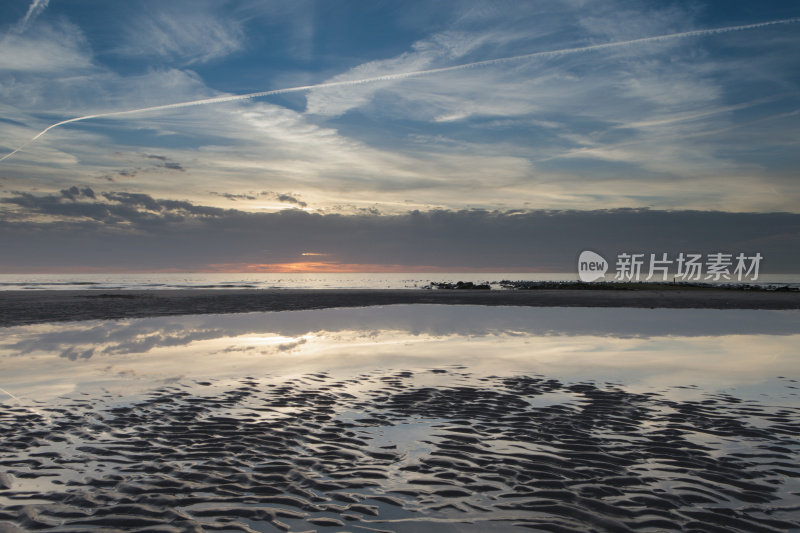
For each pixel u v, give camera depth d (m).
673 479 4.24
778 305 24.77
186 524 3.51
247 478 4.31
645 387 7.64
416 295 34.41
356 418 6.12
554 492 4.01
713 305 24.75
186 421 6.00
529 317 18.34
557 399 6.97
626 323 16.36
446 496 3.96
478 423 5.89
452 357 10.35
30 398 7.07
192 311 20.97
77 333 13.93
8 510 3.72
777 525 3.47
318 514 3.66
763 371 8.79
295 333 14.14
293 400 6.99
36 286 53.78
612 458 4.73
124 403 6.82
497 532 3.41
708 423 5.79
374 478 4.32
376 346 11.83
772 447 4.98
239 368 9.29
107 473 4.42
